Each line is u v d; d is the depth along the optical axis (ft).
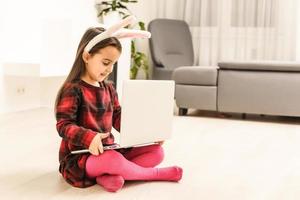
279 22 14.26
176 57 14.30
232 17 14.89
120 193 4.15
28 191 4.16
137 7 15.78
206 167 5.35
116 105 4.67
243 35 14.78
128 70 13.30
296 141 7.52
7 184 4.39
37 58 11.09
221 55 15.05
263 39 14.56
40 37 11.13
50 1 11.69
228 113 11.63
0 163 5.26
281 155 6.23
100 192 4.16
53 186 4.34
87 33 4.31
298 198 4.19
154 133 4.42
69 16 12.82
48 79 11.29
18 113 10.06
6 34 9.93
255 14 14.62
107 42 4.04
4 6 9.80
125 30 4.28
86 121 4.23
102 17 14.61
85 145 3.99
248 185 4.59
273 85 10.12
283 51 14.29
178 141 7.16
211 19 15.08
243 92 10.36
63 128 4.03
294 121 10.46
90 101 4.25
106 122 4.42
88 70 4.25
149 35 4.46
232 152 6.36
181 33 14.69
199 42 15.24
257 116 11.41
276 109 10.17
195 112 11.96
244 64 10.23
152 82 4.26
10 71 9.78
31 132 7.51
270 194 4.30
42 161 5.41
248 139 7.61
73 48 10.66
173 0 15.44
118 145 4.20
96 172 4.19
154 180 4.59
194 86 10.78
